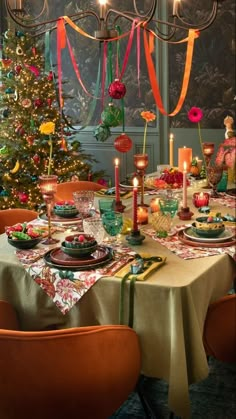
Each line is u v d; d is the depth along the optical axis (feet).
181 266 7.16
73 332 5.53
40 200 16.97
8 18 17.57
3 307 7.25
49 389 5.59
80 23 20.11
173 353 6.48
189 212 9.30
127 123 20.12
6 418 5.83
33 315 7.37
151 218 9.36
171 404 6.55
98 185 12.85
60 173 17.28
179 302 6.45
